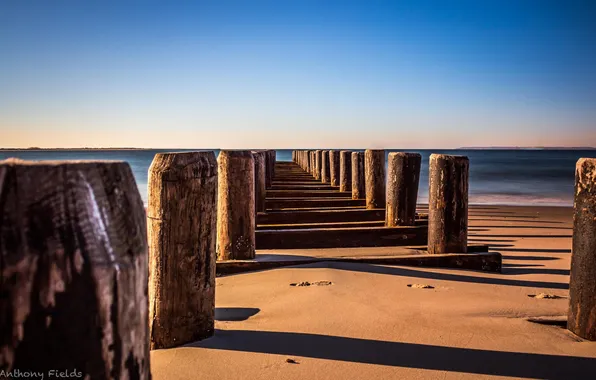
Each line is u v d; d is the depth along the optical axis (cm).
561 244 1000
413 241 779
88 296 94
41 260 91
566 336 360
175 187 321
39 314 91
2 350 89
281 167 3306
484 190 3084
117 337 98
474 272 617
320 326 375
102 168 102
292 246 755
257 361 303
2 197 90
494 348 333
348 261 622
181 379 276
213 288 347
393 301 455
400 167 791
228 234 604
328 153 1866
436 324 384
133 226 105
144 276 107
